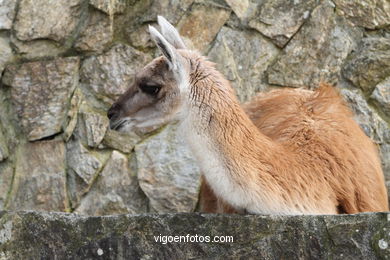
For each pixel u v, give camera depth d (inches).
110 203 667.4
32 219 476.7
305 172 499.8
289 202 483.5
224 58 684.1
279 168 486.0
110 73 679.1
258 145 485.7
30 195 667.4
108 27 682.2
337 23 690.8
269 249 464.1
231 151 475.8
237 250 466.9
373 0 692.7
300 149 516.1
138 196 670.5
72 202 668.1
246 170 474.6
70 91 679.1
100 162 671.8
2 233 477.4
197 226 471.8
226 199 480.1
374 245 452.4
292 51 687.1
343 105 579.2
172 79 502.0
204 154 479.2
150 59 681.0
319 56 686.5
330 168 516.1
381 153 672.4
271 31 688.4
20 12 679.7
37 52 682.8
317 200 497.4
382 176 561.6
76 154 672.4
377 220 456.1
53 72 678.5
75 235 473.1
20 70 677.9
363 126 675.4
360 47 690.8
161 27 533.3
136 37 682.8
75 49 684.1
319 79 684.1
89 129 673.0
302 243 461.7
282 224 466.3
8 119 678.5
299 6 690.8
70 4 684.7
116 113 518.0
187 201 663.8
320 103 561.0
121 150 676.7
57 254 471.2
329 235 459.8
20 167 672.4
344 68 689.0
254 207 478.0
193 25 685.3
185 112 492.1
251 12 691.4
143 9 688.4
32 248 473.4
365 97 684.1
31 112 674.8
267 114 585.3
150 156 673.0
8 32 682.8
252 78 684.1
